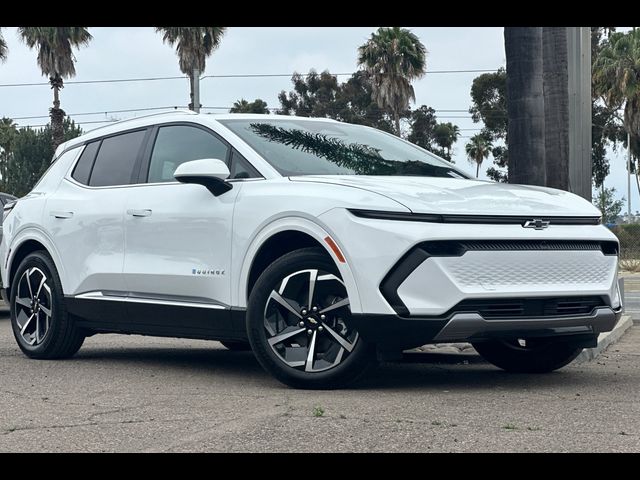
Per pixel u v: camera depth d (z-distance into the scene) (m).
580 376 6.32
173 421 4.66
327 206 5.45
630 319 10.80
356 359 5.42
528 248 5.39
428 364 7.12
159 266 6.41
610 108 44.81
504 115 48.44
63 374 6.45
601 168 47.16
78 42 40.22
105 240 6.88
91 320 7.08
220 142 6.35
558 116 8.66
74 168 7.55
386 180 5.79
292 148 6.26
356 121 49.28
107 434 4.38
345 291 5.43
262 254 5.87
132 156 7.03
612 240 5.80
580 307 5.59
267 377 6.23
